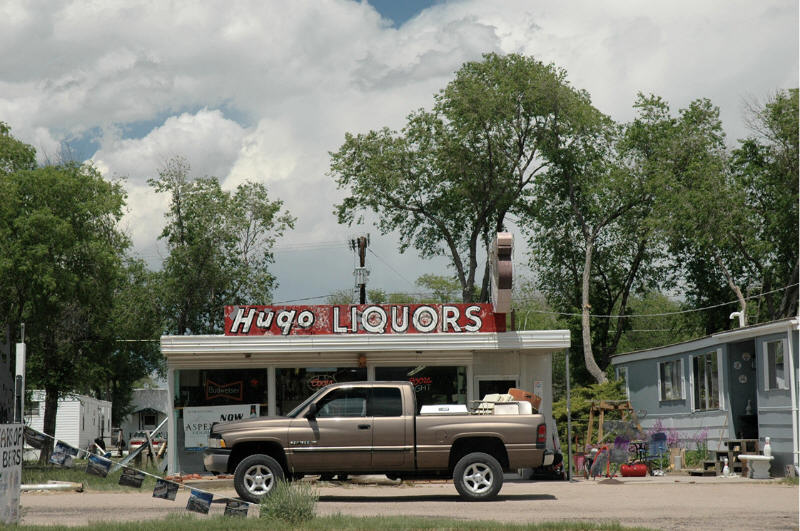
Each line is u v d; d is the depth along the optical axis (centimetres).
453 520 1306
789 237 4028
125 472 1346
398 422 1662
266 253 5369
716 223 4141
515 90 4619
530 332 2230
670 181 4325
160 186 5203
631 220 4750
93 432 6462
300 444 1648
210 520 1307
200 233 5169
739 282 4691
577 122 4575
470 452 1694
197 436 2277
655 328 7412
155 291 5203
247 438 1644
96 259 3700
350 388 1684
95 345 4262
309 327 2252
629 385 3503
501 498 1742
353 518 1330
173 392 2286
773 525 1295
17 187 3475
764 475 2295
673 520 1362
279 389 2305
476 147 4800
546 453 1680
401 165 4950
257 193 5353
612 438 2905
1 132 3903
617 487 2034
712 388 2802
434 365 2319
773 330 2338
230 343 2223
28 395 4562
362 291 4284
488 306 2256
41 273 3400
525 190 4956
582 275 5056
